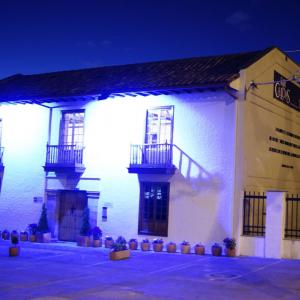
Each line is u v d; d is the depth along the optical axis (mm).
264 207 17828
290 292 10688
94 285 11242
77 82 21312
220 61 19500
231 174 16797
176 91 17750
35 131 21109
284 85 20172
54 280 11820
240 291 10711
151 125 18562
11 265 14094
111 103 19391
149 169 17844
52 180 20469
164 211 17859
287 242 15656
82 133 20000
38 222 20500
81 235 18719
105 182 19188
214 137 17219
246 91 16984
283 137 19906
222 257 15852
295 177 20859
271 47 19016
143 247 17453
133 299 9867
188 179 17516
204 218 17078
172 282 11648
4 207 21500
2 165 21719
